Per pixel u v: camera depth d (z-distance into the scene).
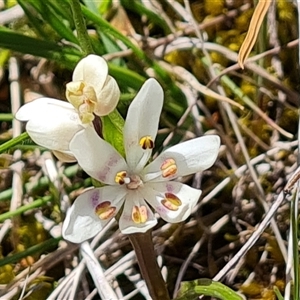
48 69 0.08
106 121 0.05
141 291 0.07
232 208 0.07
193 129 0.08
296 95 0.08
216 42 0.08
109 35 0.08
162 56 0.08
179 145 0.05
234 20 0.08
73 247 0.07
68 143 0.05
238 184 0.07
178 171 0.05
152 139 0.05
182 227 0.07
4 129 0.08
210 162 0.05
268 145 0.08
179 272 0.07
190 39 0.08
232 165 0.08
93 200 0.05
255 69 0.08
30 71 0.08
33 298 0.07
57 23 0.07
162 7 0.09
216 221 0.08
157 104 0.05
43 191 0.08
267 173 0.08
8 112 0.08
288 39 0.08
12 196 0.07
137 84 0.08
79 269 0.07
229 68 0.08
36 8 0.07
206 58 0.08
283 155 0.08
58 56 0.07
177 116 0.08
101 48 0.08
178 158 0.05
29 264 0.07
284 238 0.07
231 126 0.08
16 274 0.07
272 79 0.08
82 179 0.08
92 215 0.05
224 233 0.08
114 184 0.05
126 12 0.09
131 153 0.05
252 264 0.07
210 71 0.08
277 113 0.08
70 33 0.07
